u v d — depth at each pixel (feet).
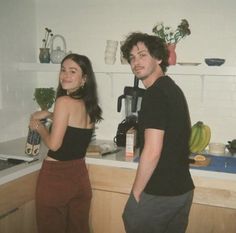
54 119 5.41
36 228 6.27
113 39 8.10
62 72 5.74
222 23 7.23
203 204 5.93
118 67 7.38
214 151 7.06
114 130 8.41
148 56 4.78
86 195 5.97
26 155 6.53
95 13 8.18
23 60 8.21
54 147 5.40
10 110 7.88
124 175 6.30
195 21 7.41
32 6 8.43
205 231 6.00
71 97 5.54
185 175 4.82
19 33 7.97
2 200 5.28
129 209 4.70
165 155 4.54
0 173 5.41
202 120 7.65
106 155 6.72
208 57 7.41
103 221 6.63
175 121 4.53
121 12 7.97
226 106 7.44
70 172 5.58
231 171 5.75
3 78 7.55
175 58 6.92
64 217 5.84
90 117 5.86
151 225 4.74
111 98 8.34
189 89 7.65
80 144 5.64
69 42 8.49
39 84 8.83
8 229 5.52
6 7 7.44
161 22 7.65
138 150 7.01
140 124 4.67
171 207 4.66
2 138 7.70
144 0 7.74
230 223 5.83
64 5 8.41
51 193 5.47
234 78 7.30
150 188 4.57
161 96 4.45
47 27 8.62
